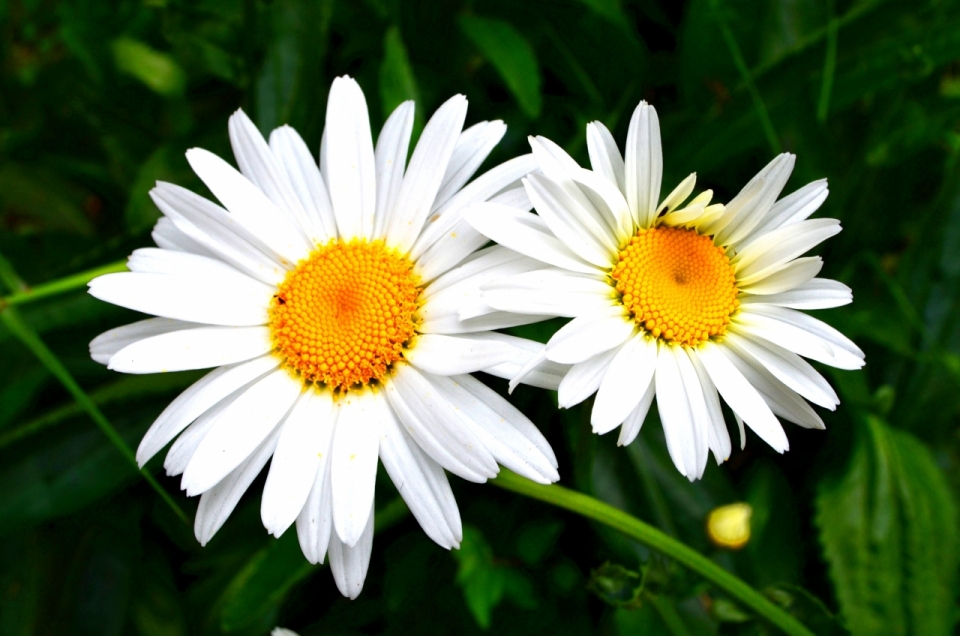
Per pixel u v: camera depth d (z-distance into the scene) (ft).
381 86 1.28
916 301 1.34
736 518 1.21
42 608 1.30
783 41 1.33
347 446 1.14
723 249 1.16
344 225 1.18
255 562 1.25
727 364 1.14
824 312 1.33
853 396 1.31
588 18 1.36
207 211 1.16
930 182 1.40
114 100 1.42
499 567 1.26
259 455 1.15
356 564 1.14
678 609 1.25
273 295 1.17
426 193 1.17
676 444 1.13
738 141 1.33
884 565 1.28
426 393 1.14
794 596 1.22
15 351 1.30
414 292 1.16
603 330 1.13
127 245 1.30
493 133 1.18
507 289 1.12
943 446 1.36
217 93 1.42
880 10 1.31
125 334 1.16
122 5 1.40
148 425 1.28
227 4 1.36
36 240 1.45
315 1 1.30
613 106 1.39
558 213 1.13
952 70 1.42
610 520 1.19
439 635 1.28
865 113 1.38
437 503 1.13
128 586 1.31
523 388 1.29
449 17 1.37
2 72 1.46
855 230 1.37
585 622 1.27
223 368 1.16
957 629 1.32
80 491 1.26
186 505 1.32
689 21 1.34
